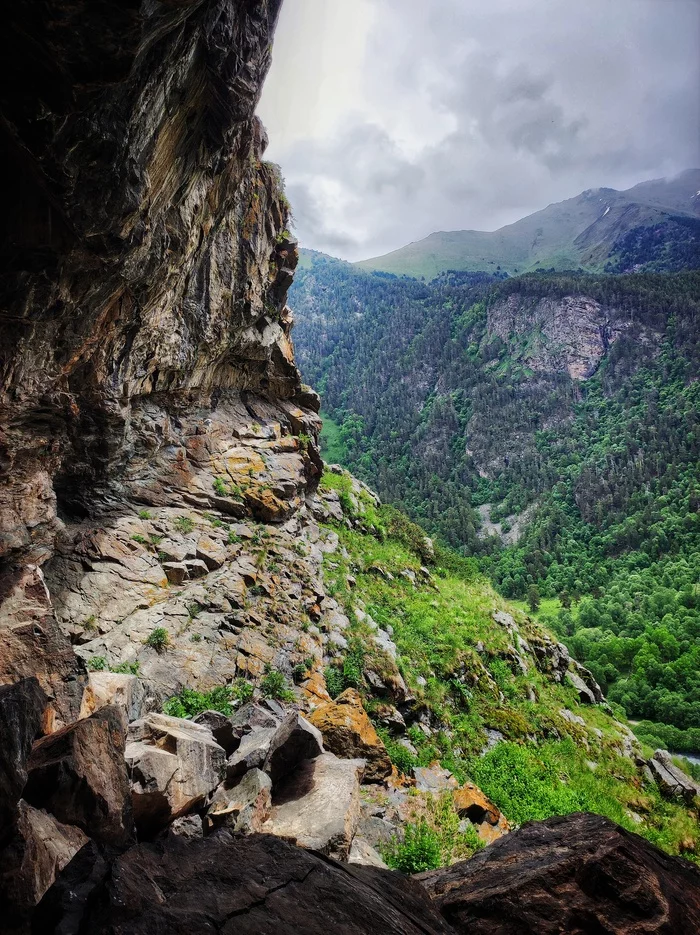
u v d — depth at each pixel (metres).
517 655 32.56
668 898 5.48
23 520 16.55
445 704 24.56
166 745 10.85
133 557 20.56
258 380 31.72
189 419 26.61
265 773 12.68
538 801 20.91
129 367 19.61
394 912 5.37
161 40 9.67
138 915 4.54
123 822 7.86
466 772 21.14
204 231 19.86
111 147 10.09
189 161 14.55
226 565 22.83
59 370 15.75
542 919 5.50
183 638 19.08
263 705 17.98
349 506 38.38
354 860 11.64
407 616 29.94
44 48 7.69
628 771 27.97
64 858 6.32
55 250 11.53
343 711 17.95
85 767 7.61
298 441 32.44
